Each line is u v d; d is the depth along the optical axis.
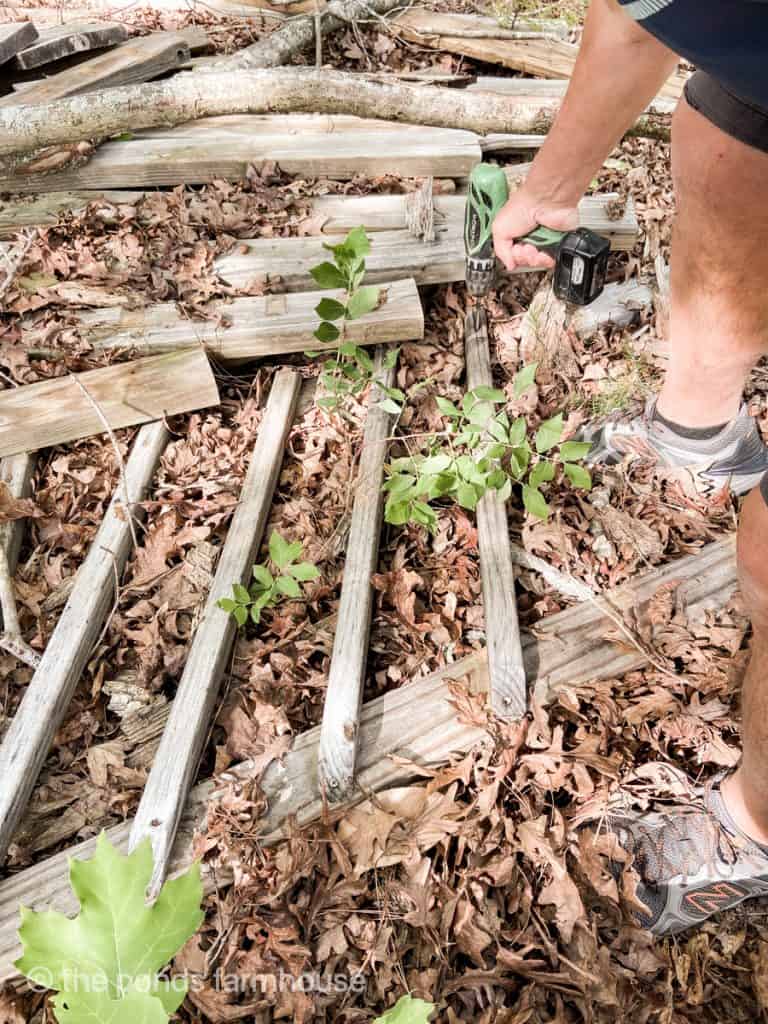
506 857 1.64
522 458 1.97
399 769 1.74
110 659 1.98
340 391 2.49
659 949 1.61
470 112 3.37
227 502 2.25
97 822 1.71
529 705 1.83
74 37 3.60
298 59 4.10
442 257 2.79
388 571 2.15
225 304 2.63
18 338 2.49
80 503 2.25
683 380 1.99
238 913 1.56
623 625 1.97
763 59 0.81
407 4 4.45
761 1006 1.58
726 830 1.55
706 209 1.51
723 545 2.16
